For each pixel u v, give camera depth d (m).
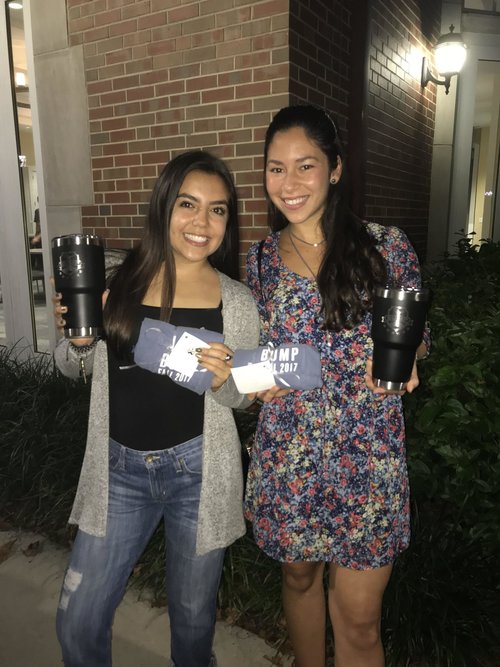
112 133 4.09
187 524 1.44
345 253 1.43
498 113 7.08
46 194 4.59
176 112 3.74
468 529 2.46
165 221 1.40
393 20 4.65
